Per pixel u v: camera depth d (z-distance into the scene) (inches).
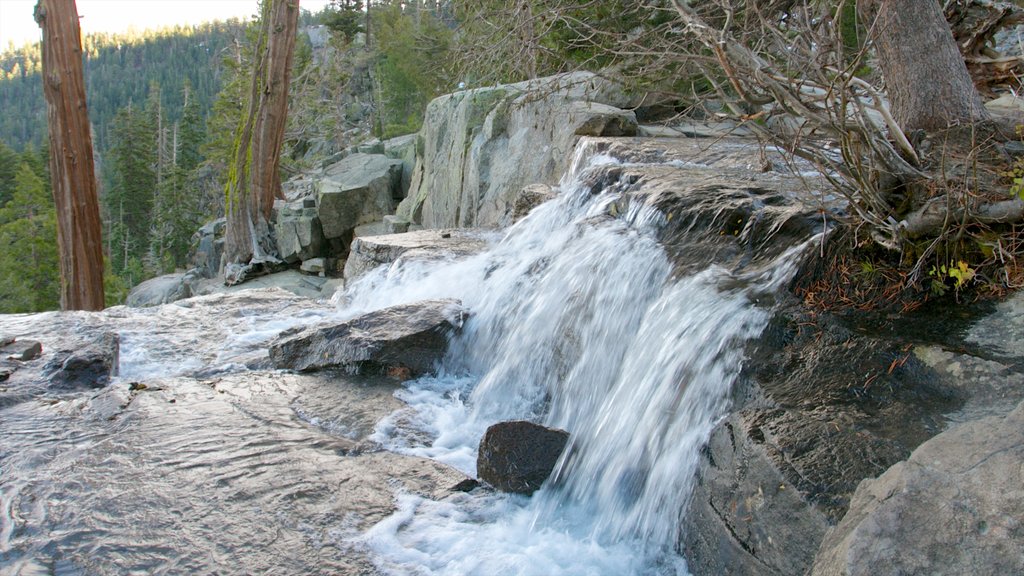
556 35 426.3
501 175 523.5
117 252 2994.6
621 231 264.8
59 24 761.0
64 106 774.5
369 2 2554.1
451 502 182.9
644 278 229.1
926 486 100.3
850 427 137.5
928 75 204.2
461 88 606.9
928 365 146.9
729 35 179.2
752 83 179.8
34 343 301.6
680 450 164.1
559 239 300.8
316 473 193.5
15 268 1749.5
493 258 344.2
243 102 2079.2
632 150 363.3
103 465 195.9
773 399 152.4
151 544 159.5
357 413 240.1
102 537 161.8
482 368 281.0
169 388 259.3
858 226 181.8
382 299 362.3
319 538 163.8
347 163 1110.4
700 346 178.7
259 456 202.8
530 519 177.5
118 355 292.4
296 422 230.7
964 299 166.7
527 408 246.8
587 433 199.2
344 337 281.9
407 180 1069.1
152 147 3102.9
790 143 180.9
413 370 274.7
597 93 468.8
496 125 542.6
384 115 1964.8
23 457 199.9
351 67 2507.4
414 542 164.4
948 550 93.2
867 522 99.3
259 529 166.2
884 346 155.1
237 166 1037.8
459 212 593.6
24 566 150.6
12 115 6471.5
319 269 1003.9
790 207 221.3
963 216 162.2
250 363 292.7
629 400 191.9
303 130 2273.6
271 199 1079.6
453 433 228.7
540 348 255.9
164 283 1374.3
